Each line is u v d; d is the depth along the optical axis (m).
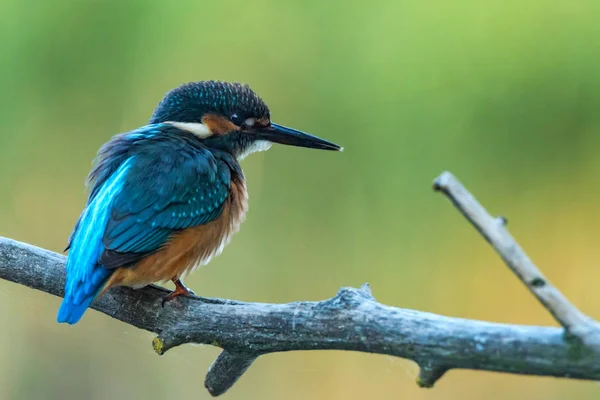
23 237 13.72
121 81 13.54
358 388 12.61
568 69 12.88
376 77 13.25
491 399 12.41
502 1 12.88
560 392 12.20
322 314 5.24
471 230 13.41
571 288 13.86
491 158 13.25
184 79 13.77
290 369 12.61
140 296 6.64
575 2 12.77
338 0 13.41
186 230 7.14
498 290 13.49
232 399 12.27
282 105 13.68
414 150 13.27
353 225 13.61
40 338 11.92
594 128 12.97
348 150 13.47
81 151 13.80
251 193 13.88
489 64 12.98
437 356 4.73
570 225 13.61
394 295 13.54
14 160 13.51
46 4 13.06
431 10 13.05
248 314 5.64
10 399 11.86
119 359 11.83
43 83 13.31
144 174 7.15
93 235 6.61
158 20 13.45
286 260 13.72
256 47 13.68
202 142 8.26
